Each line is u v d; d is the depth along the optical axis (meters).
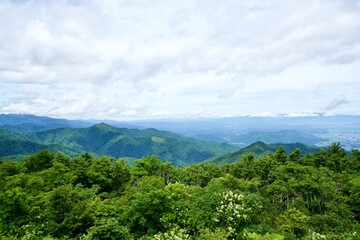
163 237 13.20
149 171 37.78
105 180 32.19
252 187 29.16
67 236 13.10
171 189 18.14
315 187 31.25
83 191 23.92
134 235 14.22
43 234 13.59
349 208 28.83
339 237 16.95
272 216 22.53
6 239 12.52
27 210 14.80
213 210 14.85
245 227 14.34
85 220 14.53
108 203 18.70
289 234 16.88
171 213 14.76
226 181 26.17
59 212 14.87
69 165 34.88
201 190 18.27
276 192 29.73
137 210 14.91
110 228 11.80
